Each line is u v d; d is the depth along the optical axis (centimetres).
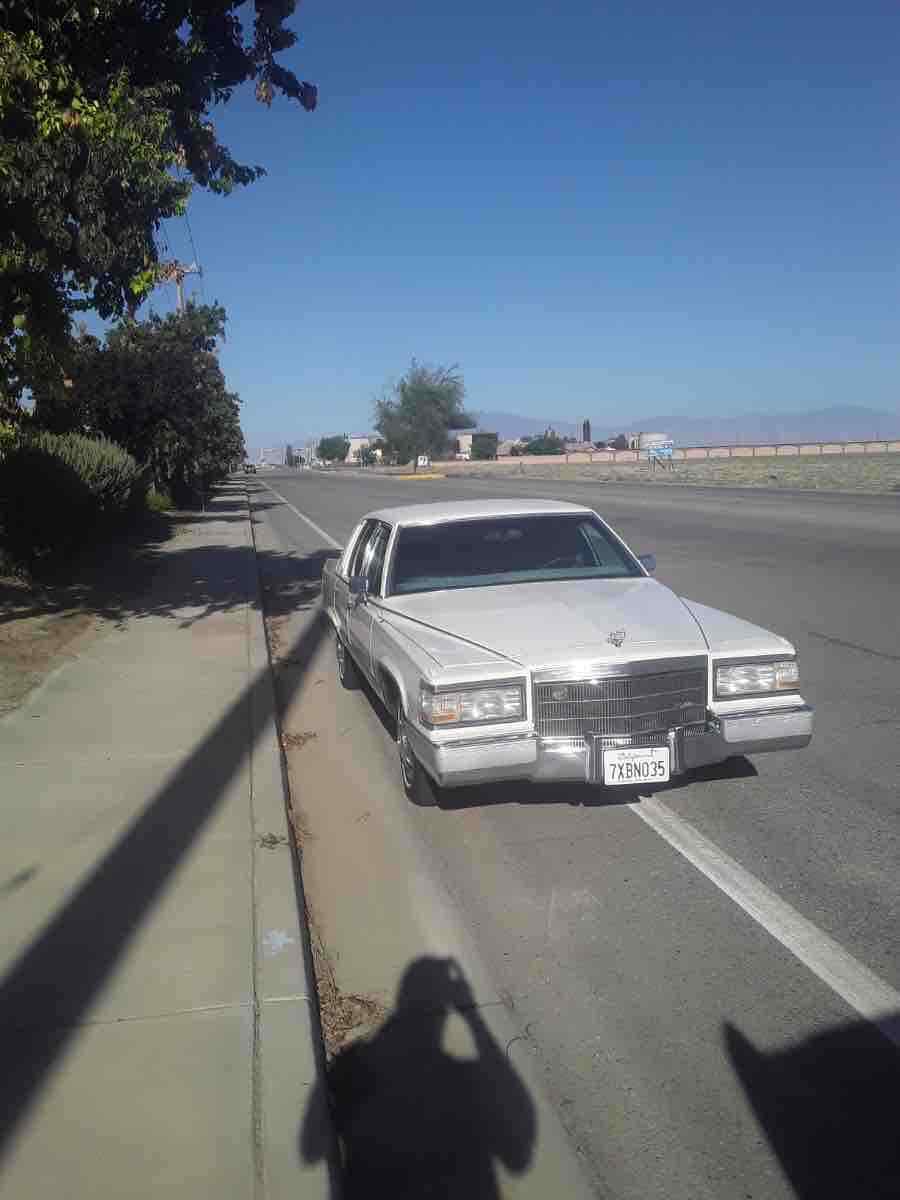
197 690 847
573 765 501
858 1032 361
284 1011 366
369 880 502
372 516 801
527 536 683
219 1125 307
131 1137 303
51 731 725
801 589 1312
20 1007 372
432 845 541
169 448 3003
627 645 518
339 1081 345
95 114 834
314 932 450
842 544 1772
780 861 501
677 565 1585
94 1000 375
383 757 706
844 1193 288
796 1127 315
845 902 456
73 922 436
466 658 515
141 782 614
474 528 685
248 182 1031
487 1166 304
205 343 3136
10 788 605
